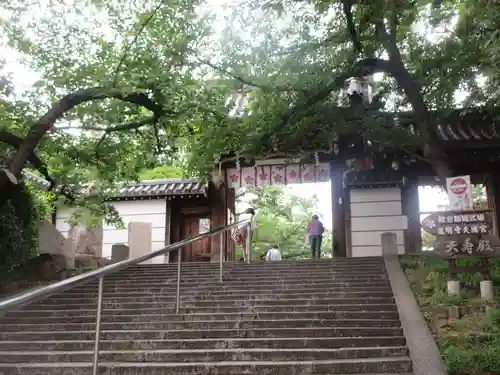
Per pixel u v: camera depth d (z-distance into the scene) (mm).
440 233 10047
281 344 7242
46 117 11906
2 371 6562
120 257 16484
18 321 9195
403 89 13773
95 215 16250
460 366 6168
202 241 20766
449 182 10352
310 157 16797
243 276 11781
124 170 15664
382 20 11641
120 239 20391
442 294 9195
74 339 7977
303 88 12766
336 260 12914
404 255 12883
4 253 13492
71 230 19609
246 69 12164
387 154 16312
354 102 15766
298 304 9273
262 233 27844
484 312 8398
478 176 18312
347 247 18078
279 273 11875
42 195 17188
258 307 9023
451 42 12000
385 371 6348
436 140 13266
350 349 6824
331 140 14773
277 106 13164
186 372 6414
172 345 7348
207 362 6680
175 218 20688
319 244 16359
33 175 17703
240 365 6410
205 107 12414
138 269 13344
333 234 18484
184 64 11875
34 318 9156
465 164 17062
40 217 16422
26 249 14469
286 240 28078
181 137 14203
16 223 13938
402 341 7273
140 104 12703
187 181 20219
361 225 18125
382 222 18016
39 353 7062
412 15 10852
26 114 12961
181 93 12461
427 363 6461
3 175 11742
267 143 14188
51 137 14359
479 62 11578
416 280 10453
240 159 17812
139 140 15320
